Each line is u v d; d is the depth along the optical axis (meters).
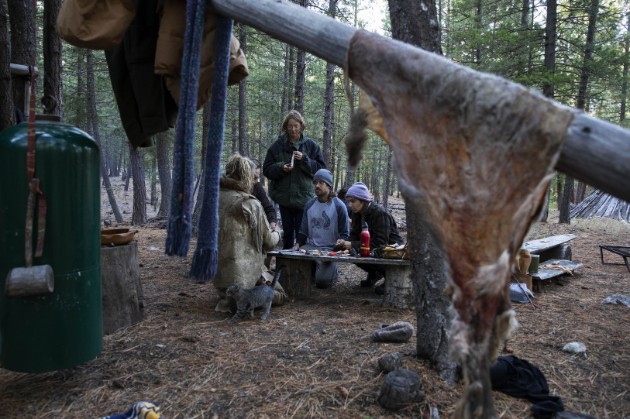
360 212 5.16
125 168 43.38
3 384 2.72
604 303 4.70
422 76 1.26
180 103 1.80
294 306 4.47
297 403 2.42
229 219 4.14
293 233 5.88
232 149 23.00
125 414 2.21
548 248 6.24
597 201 15.45
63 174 2.28
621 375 2.90
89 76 14.32
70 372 2.83
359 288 5.41
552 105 1.08
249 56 14.23
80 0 1.91
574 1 12.31
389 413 2.32
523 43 11.90
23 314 2.27
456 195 1.21
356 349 3.15
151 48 2.54
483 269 1.20
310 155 5.72
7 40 3.71
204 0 1.77
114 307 3.62
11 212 2.23
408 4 2.64
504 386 2.58
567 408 2.46
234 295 3.89
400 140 1.34
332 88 13.49
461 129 1.19
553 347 3.37
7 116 3.74
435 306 2.71
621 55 11.91
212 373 2.80
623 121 20.38
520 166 1.11
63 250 2.31
